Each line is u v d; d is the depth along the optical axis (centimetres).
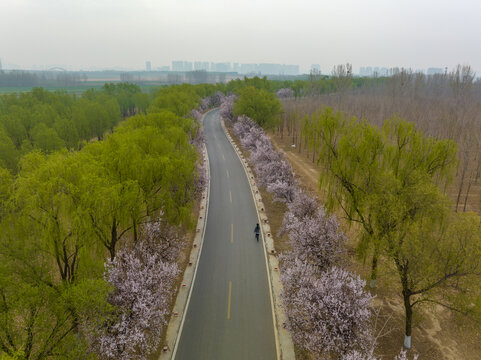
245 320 2044
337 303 1599
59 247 1703
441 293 1858
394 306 2188
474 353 1833
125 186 2167
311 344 1557
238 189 4403
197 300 2231
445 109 8088
